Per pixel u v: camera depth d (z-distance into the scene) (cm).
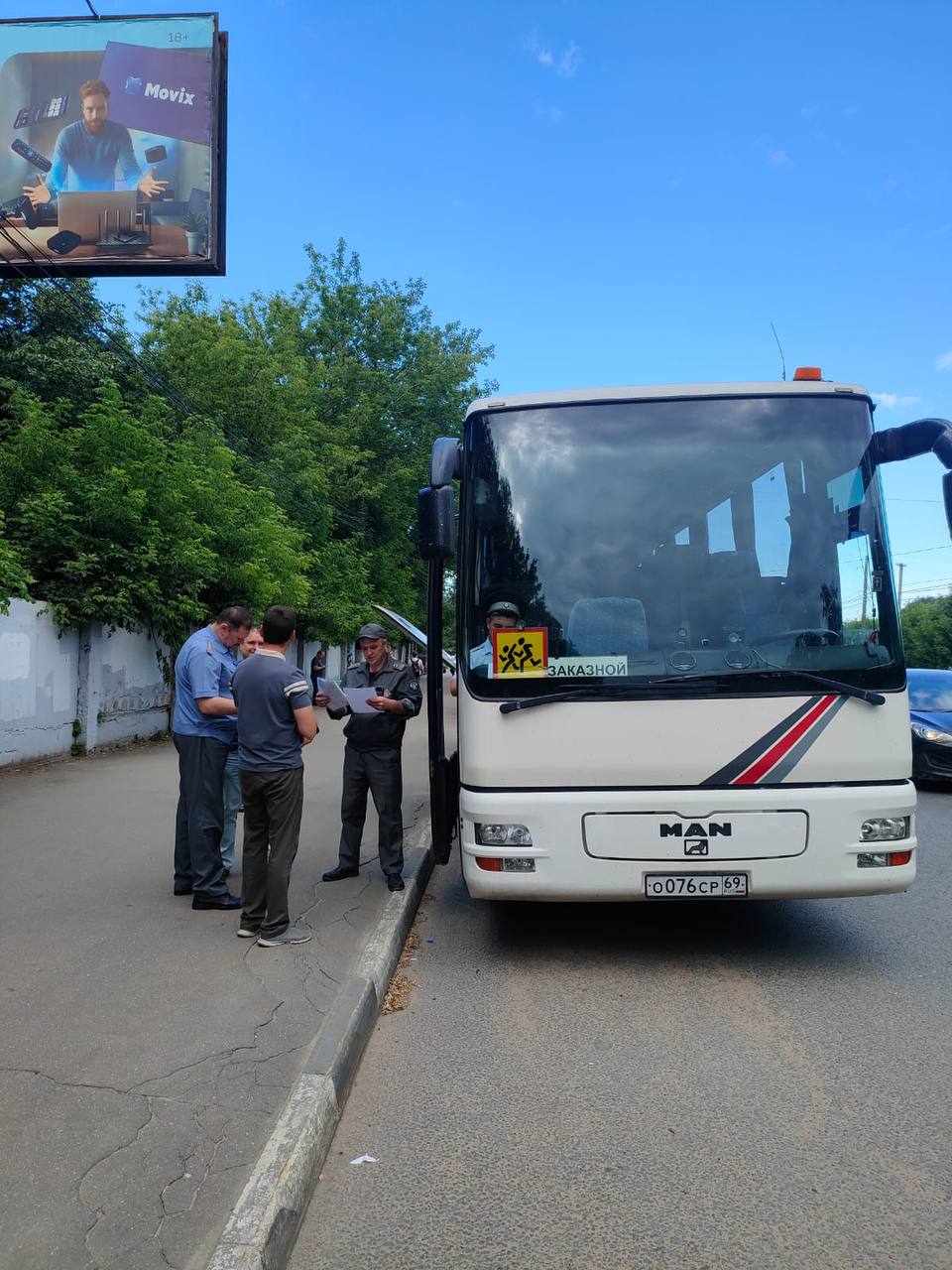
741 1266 270
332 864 726
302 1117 326
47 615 1271
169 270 1433
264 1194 281
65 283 1909
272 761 517
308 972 475
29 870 684
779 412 533
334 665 3375
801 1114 360
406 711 643
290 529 2009
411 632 689
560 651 505
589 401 538
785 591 510
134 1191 286
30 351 1817
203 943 521
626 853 491
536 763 497
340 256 3641
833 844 490
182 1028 405
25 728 1224
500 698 504
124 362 1970
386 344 3562
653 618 507
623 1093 379
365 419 3288
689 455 529
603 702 497
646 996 489
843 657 502
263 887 534
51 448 1392
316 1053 379
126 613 1373
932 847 861
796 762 493
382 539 3481
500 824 497
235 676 532
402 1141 343
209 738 585
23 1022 410
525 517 525
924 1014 462
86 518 1380
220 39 1447
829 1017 458
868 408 536
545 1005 477
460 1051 422
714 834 489
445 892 712
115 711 1464
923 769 1175
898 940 583
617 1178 316
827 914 643
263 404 2486
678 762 493
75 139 1438
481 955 557
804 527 520
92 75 1445
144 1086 352
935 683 1310
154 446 1477
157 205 1426
